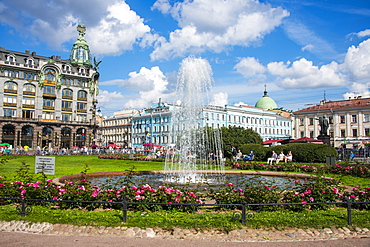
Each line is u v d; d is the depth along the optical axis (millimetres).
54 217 8945
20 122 68688
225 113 88875
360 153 43906
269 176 21656
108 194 10180
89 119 79750
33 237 7844
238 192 10336
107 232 8070
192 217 8930
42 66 72375
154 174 22344
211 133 47719
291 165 23828
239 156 36594
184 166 27875
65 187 10836
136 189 10125
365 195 10250
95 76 82625
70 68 78062
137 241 7535
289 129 114500
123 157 40719
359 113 78062
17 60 70375
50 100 74625
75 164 31234
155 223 8438
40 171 14641
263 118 102750
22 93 70188
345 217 8984
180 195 9898
